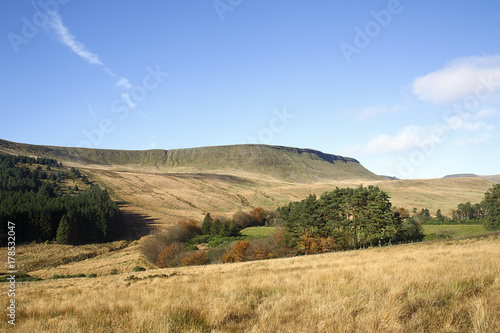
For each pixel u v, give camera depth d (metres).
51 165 193.12
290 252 59.81
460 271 9.39
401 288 7.61
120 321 7.01
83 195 124.06
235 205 171.88
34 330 6.88
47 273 55.59
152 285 14.80
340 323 5.50
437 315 5.89
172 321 6.46
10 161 166.38
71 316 8.01
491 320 5.24
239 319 6.71
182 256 61.09
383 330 5.24
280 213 112.25
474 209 100.75
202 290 10.79
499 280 7.92
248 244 62.81
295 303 7.41
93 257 74.81
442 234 57.59
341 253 37.38
